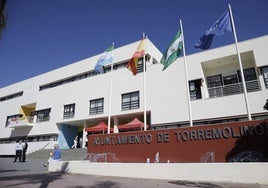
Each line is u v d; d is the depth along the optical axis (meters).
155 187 7.65
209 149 10.71
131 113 22.27
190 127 11.50
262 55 17.20
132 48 25.33
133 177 10.27
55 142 27.61
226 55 18.69
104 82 25.41
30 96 33.75
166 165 9.74
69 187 7.50
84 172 11.72
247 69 19.33
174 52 13.66
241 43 18.30
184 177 9.26
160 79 21.48
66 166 12.41
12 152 32.31
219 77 20.36
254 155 9.73
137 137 12.95
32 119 32.12
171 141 11.81
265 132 9.76
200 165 9.12
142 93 22.20
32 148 29.45
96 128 22.19
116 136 13.80
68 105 28.06
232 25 12.77
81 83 27.42
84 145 25.16
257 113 16.25
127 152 13.04
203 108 18.34
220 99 17.88
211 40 12.81
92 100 25.92
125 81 23.75
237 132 10.32
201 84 19.19
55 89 30.17
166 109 20.17
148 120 22.94
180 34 13.84
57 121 28.17
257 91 16.64
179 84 20.22
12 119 34.12
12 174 10.78
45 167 14.91
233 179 8.41
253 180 8.12
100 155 13.99
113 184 8.27
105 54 17.69
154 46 26.14
